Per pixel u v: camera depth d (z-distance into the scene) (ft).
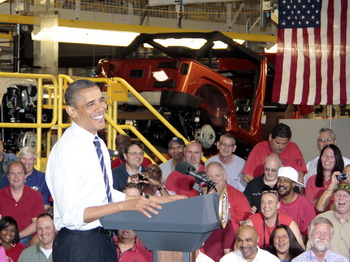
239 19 71.61
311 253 19.76
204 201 9.60
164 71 30.66
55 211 11.69
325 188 24.14
